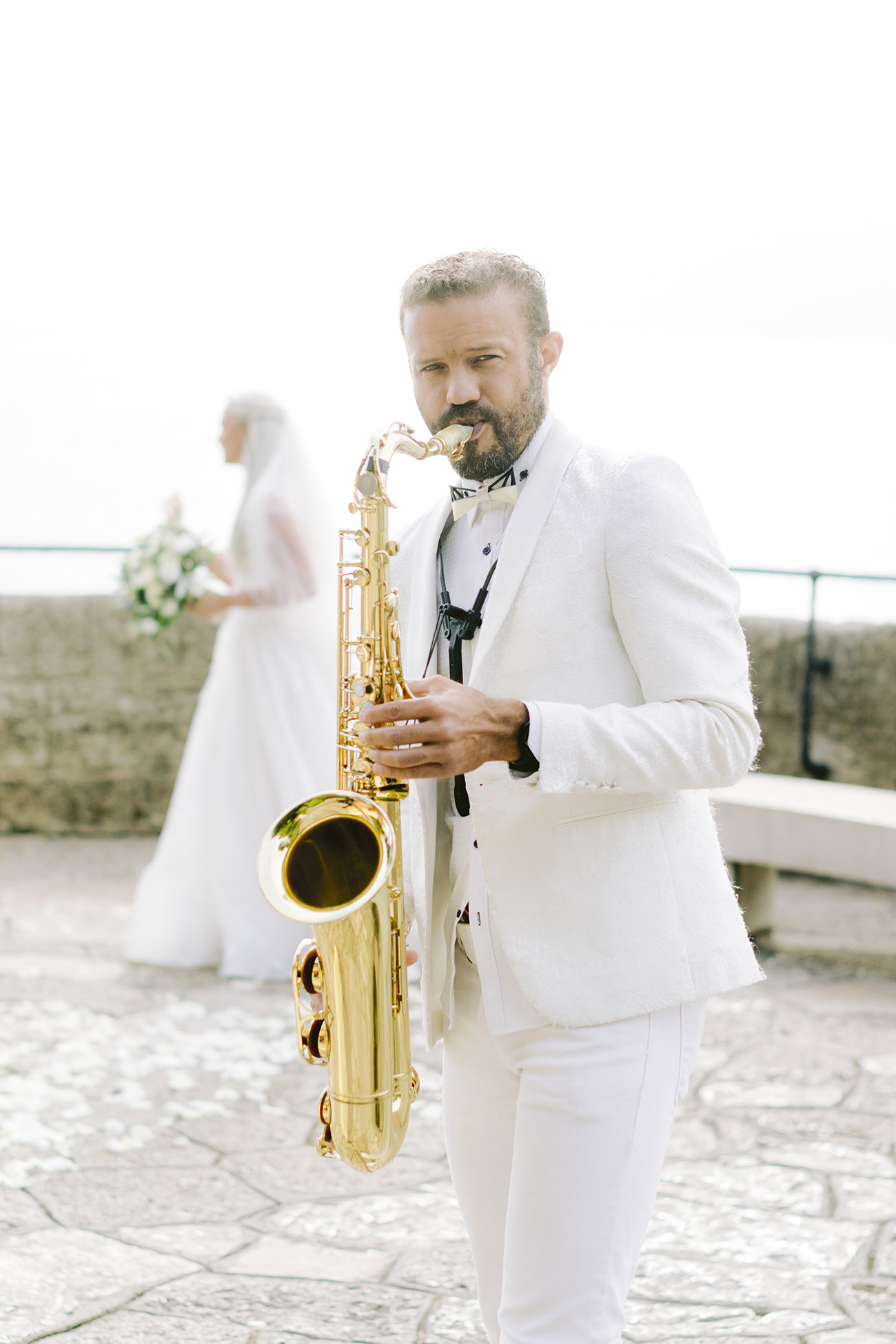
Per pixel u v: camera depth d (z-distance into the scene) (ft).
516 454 5.65
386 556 5.69
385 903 5.62
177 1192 9.89
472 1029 5.88
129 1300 8.33
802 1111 11.46
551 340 5.79
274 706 15.12
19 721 21.47
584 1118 5.18
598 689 5.38
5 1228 9.23
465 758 4.94
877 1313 8.20
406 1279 8.68
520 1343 5.08
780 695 20.63
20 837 21.50
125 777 21.86
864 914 18.54
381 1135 5.70
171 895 15.49
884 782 20.03
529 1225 5.18
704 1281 8.61
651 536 5.26
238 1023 13.53
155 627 15.65
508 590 5.45
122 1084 11.87
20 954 15.62
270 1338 7.93
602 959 5.28
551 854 5.37
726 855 16.48
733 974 5.49
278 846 5.50
